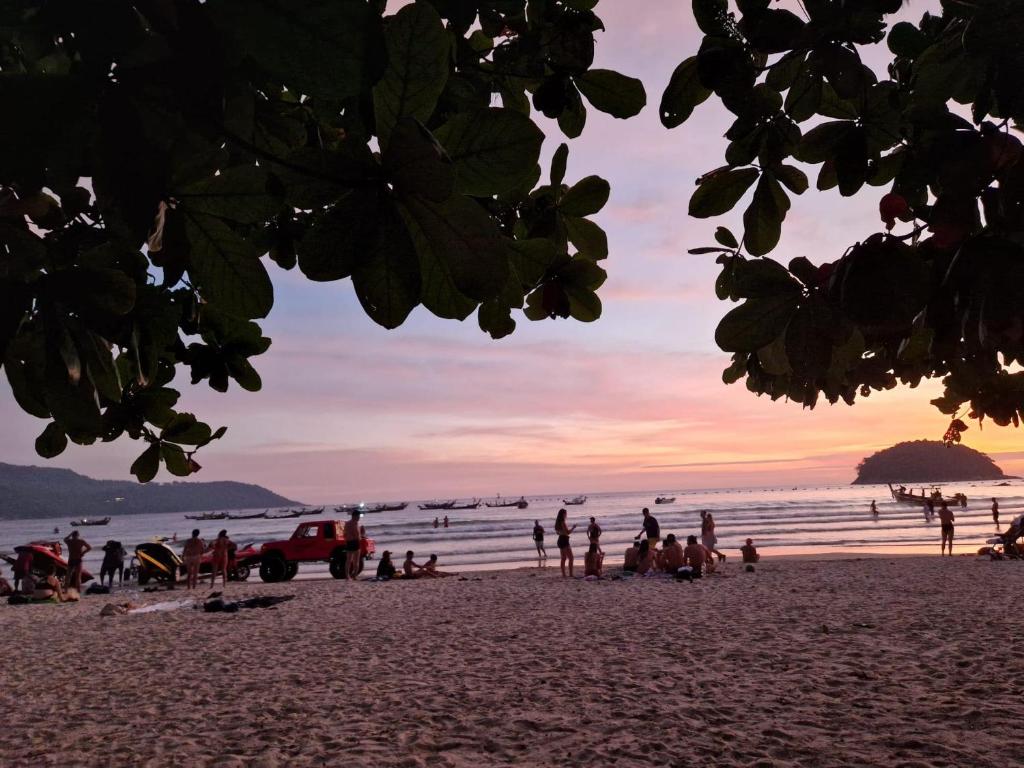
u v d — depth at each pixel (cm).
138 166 67
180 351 167
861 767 492
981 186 86
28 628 1417
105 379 88
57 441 119
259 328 168
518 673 840
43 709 778
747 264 96
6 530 19300
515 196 146
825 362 95
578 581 2011
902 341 121
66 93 65
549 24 138
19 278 84
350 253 74
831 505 11931
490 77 143
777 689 714
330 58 63
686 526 7756
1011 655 806
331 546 2573
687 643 980
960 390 148
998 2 83
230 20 62
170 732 664
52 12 63
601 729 610
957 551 3700
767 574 2050
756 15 109
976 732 552
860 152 120
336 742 606
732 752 537
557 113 140
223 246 82
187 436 160
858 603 1320
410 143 66
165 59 64
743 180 130
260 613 1509
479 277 72
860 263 84
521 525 8944
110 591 2258
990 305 79
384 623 1303
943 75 94
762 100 123
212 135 69
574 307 154
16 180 66
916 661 808
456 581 2220
